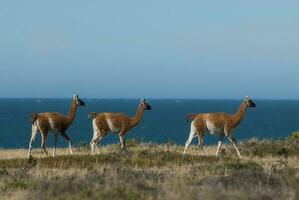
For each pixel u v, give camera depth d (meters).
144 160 73.56
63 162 71.44
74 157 74.81
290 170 48.09
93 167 66.88
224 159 77.31
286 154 86.06
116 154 77.25
